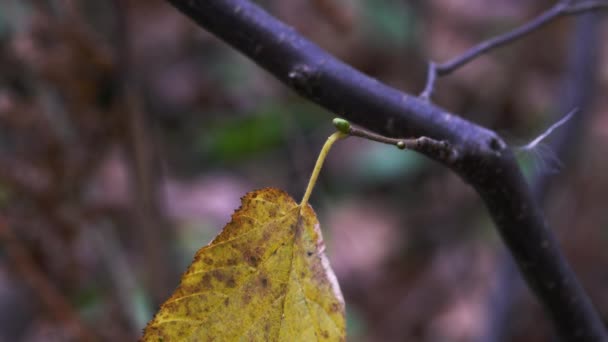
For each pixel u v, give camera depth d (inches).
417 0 35.8
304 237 10.7
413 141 11.3
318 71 11.8
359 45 33.7
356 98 11.8
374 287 34.2
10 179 18.8
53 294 18.9
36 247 19.5
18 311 28.3
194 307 10.5
